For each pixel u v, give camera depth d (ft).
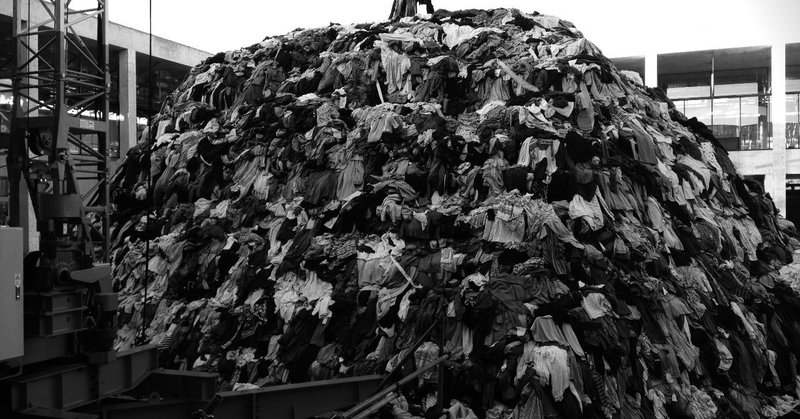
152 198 72.54
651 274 53.01
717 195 68.69
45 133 38.58
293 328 53.11
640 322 49.29
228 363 54.29
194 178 71.36
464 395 45.75
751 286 61.05
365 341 50.78
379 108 62.54
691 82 149.18
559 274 48.14
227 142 71.15
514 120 57.00
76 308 35.27
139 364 38.68
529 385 41.96
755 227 70.03
